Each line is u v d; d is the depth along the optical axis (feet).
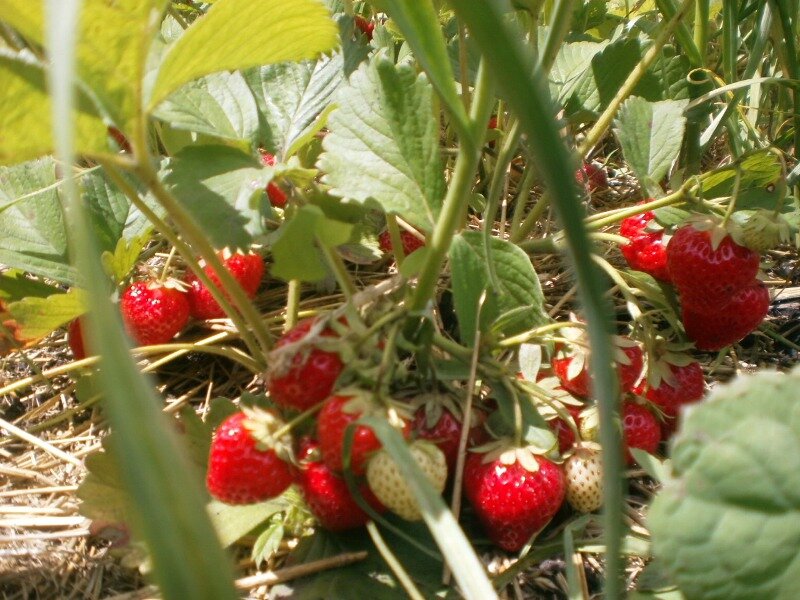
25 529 0.85
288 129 0.90
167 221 1.04
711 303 0.89
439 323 1.01
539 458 0.75
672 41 1.31
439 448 0.76
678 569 0.51
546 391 0.80
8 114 0.59
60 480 0.93
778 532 0.50
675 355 0.90
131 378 0.29
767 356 1.11
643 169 1.00
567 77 1.20
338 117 0.78
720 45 1.50
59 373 0.97
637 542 0.73
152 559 0.29
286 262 0.66
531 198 1.31
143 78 0.67
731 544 0.50
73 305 0.89
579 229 0.43
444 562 0.74
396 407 0.69
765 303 0.93
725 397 0.51
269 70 0.93
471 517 0.82
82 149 0.65
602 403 0.44
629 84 1.04
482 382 0.84
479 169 1.27
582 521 0.74
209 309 1.02
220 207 0.73
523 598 0.77
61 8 0.29
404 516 0.68
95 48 0.60
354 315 0.70
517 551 0.80
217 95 0.86
